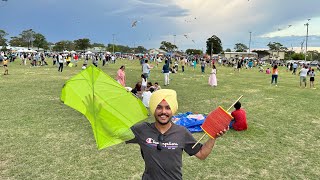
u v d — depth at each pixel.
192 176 5.45
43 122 8.82
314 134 8.43
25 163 5.82
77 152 6.46
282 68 57.69
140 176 5.37
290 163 6.21
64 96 2.56
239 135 8.07
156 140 2.59
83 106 2.56
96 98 2.55
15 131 7.87
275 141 7.67
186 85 19.83
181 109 11.48
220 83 22.06
